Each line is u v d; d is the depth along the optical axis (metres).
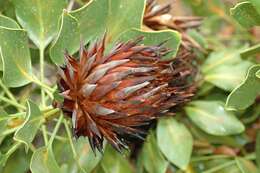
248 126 0.60
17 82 0.47
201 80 0.57
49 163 0.47
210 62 0.58
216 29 0.66
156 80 0.44
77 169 0.51
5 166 0.52
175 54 0.48
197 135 0.58
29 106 0.44
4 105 0.52
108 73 0.43
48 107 0.47
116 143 0.45
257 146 0.56
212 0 0.63
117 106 0.43
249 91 0.47
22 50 0.47
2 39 0.45
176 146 0.53
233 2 0.53
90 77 0.43
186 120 0.58
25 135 0.44
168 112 0.46
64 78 0.44
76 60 0.44
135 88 0.43
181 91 0.46
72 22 0.46
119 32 0.49
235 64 0.57
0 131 0.47
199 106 0.56
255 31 0.63
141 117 0.44
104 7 0.48
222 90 0.58
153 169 0.54
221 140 0.58
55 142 0.53
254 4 0.45
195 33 0.57
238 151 0.59
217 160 0.59
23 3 0.49
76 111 0.44
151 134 0.55
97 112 0.44
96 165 0.52
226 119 0.55
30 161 0.50
